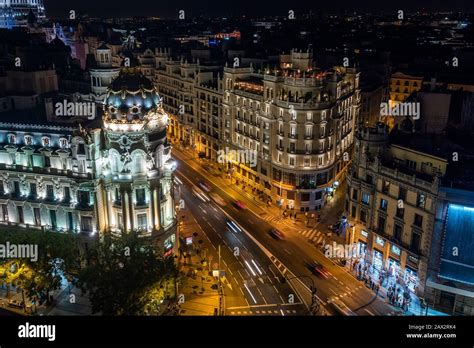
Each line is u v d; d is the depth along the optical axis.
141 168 97.88
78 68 180.88
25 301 93.06
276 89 133.88
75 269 93.12
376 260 101.88
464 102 117.31
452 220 84.31
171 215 106.69
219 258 106.06
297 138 130.50
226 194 149.75
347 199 111.25
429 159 93.31
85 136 95.25
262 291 97.62
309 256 111.38
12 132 102.56
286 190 136.12
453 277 84.06
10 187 104.19
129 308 77.06
